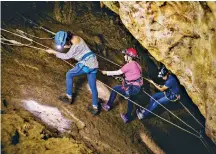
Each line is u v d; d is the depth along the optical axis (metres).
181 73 6.38
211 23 4.89
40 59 6.28
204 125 6.80
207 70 5.50
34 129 5.27
